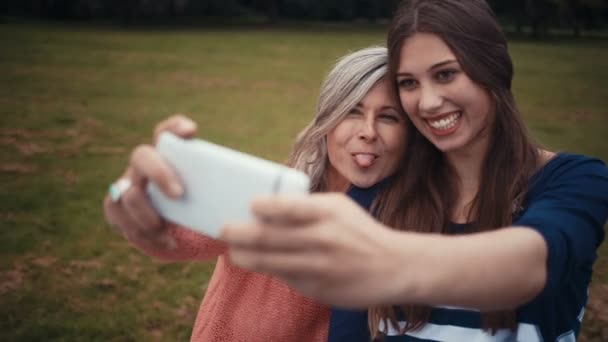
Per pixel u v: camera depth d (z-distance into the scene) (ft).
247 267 1.94
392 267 1.99
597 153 32.45
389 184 5.35
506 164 4.58
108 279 16.65
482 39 4.30
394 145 5.29
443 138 4.48
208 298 6.04
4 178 24.49
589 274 4.62
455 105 4.34
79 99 42.57
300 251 1.90
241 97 46.70
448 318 4.51
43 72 53.01
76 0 118.21
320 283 1.95
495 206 4.54
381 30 130.00
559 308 4.42
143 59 65.62
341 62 5.51
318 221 1.90
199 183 2.40
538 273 2.49
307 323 5.60
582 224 3.44
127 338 13.92
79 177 25.05
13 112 37.35
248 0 156.87
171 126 2.56
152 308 15.29
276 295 5.60
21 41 73.87
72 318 14.60
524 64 74.28
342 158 5.48
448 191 4.99
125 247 18.74
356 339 5.06
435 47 4.25
